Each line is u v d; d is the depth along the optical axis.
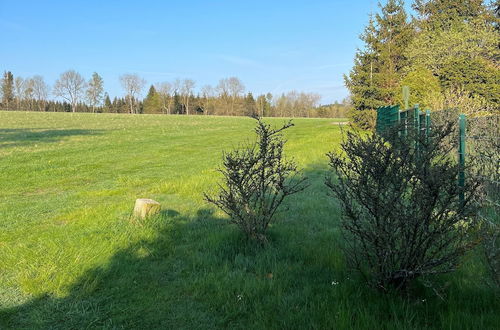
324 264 4.17
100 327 3.13
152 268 4.27
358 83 28.50
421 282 3.42
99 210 6.84
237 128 41.09
